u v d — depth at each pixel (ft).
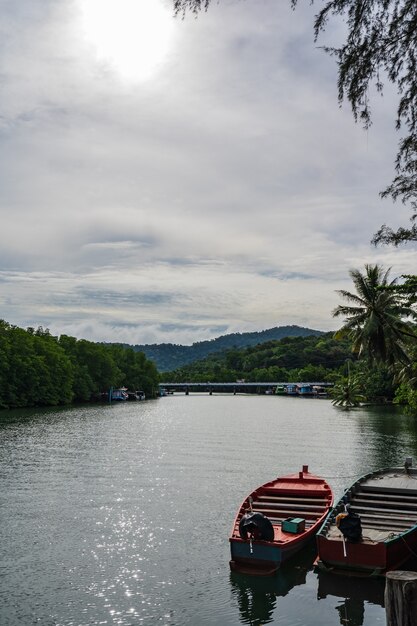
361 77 46.03
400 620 34.45
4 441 205.46
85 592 67.41
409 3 43.16
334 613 63.21
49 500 111.86
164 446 200.13
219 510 105.70
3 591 67.36
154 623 60.13
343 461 169.68
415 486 92.63
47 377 395.55
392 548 70.95
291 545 74.08
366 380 480.64
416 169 57.36
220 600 65.98
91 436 229.45
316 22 44.52
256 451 189.78
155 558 79.10
